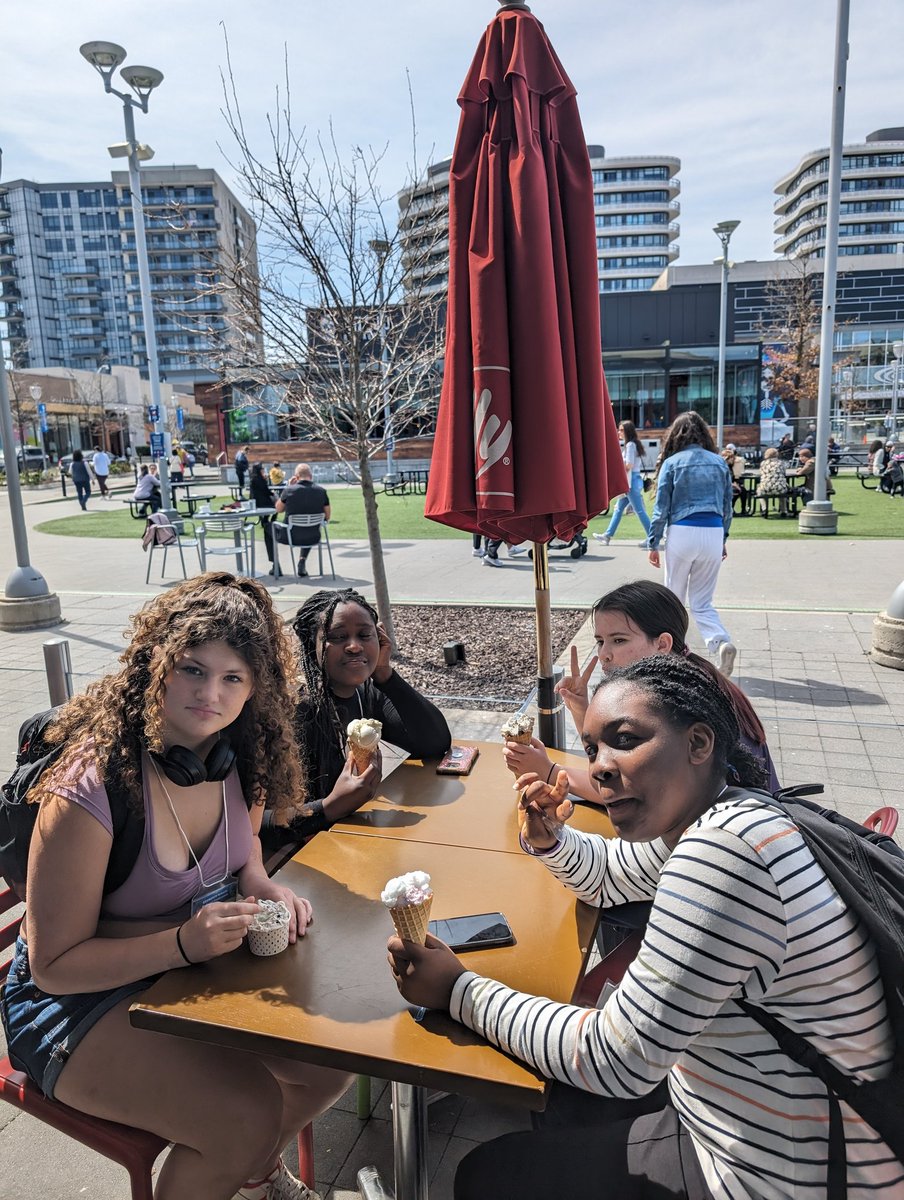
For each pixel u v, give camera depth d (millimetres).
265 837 2535
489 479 2502
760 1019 1260
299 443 34125
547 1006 1421
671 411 35219
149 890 1841
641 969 1268
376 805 2539
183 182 95438
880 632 6684
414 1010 1559
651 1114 1582
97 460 29875
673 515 6027
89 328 138625
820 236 126875
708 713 1419
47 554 14836
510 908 1917
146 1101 1679
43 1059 1757
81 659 7398
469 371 2605
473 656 7180
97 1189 2225
